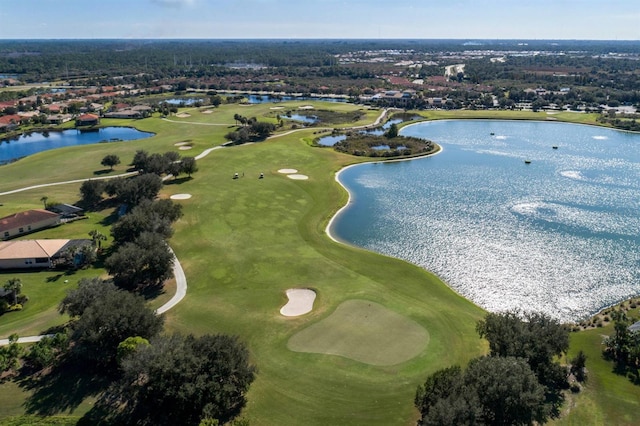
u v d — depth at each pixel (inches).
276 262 2898.6
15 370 1900.8
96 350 1879.9
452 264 2908.5
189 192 4173.2
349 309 2351.1
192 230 3380.9
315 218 3668.8
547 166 5251.0
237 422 1529.3
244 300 2464.3
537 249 3095.5
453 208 3887.8
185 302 2443.4
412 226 3511.3
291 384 1818.4
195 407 1614.2
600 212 3764.8
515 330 1862.7
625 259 2940.5
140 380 1744.6
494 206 3927.2
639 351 1903.3
